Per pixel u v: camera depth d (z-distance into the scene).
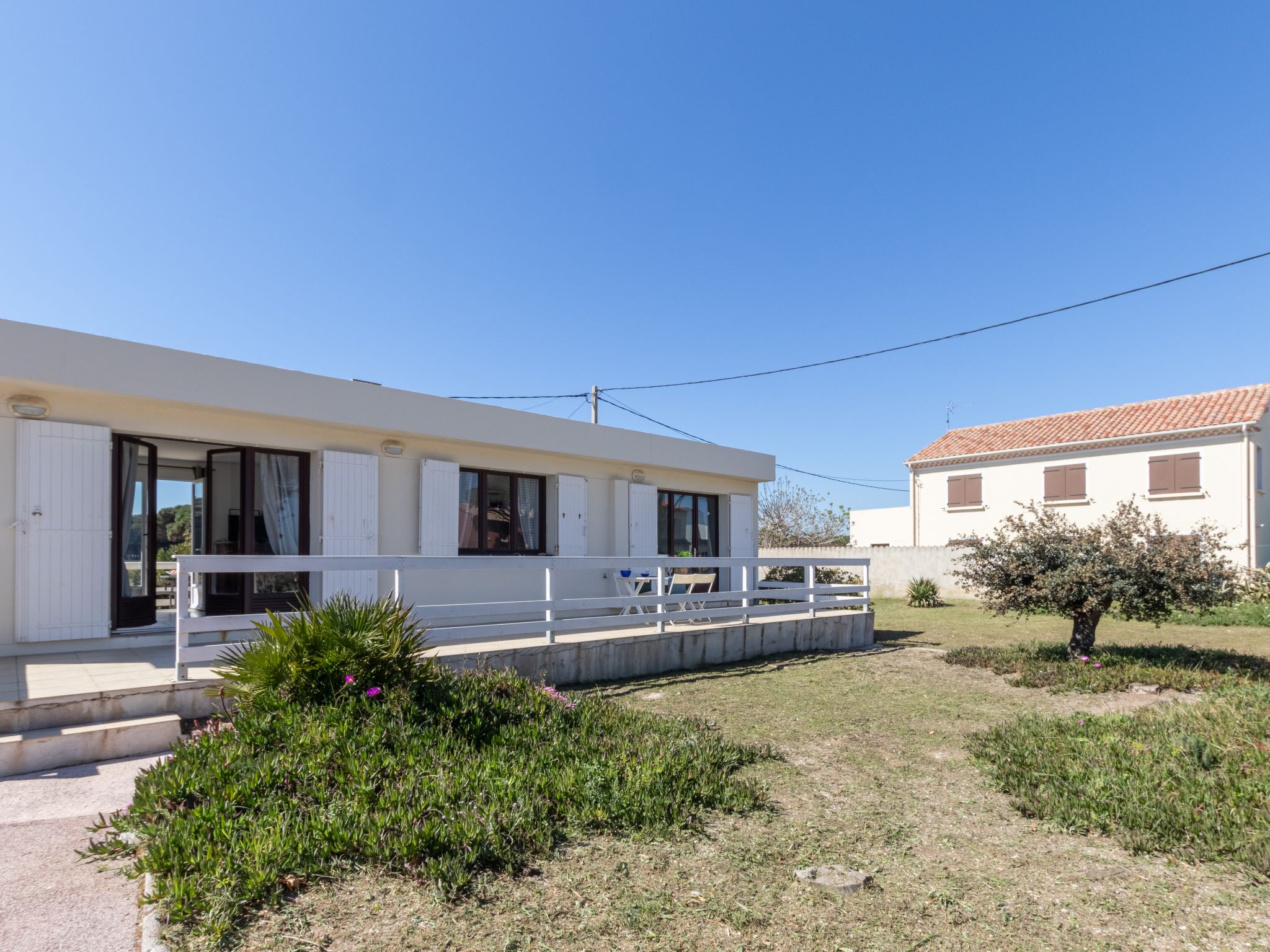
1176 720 6.01
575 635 8.73
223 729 4.39
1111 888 3.43
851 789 4.73
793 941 2.91
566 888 3.21
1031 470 23.20
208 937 2.67
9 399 7.05
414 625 5.61
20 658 6.79
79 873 3.23
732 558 9.73
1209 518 19.69
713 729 5.89
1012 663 9.13
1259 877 3.48
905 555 21.39
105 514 7.51
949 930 3.03
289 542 8.95
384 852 3.21
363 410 9.14
